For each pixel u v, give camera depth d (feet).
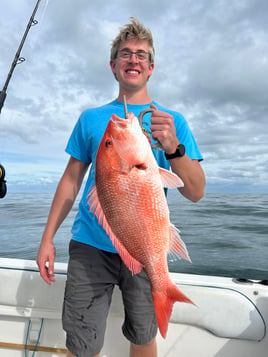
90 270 5.13
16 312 6.35
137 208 3.49
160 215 3.50
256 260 19.97
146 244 3.51
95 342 5.04
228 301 5.95
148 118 5.50
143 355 5.26
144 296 5.10
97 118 5.69
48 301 6.35
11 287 6.44
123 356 6.33
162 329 3.34
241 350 6.00
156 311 3.45
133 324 5.13
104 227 3.64
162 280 3.51
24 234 32.19
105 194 3.57
